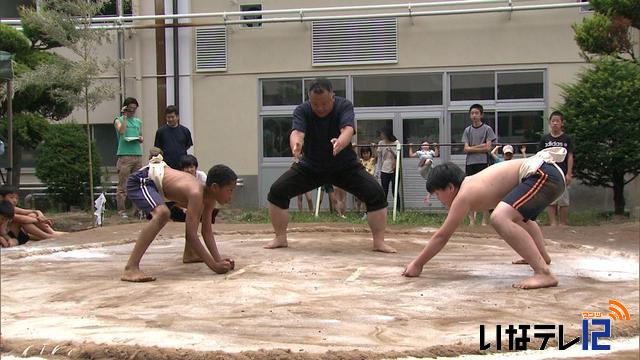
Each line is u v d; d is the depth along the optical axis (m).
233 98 14.09
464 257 6.55
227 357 3.23
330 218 11.21
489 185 5.22
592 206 12.73
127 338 3.63
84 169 13.34
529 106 13.11
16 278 5.59
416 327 3.88
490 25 13.16
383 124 13.66
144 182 5.50
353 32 13.62
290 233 8.85
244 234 8.84
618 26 10.77
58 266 6.23
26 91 11.62
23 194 14.73
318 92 6.32
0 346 3.59
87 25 10.62
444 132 13.43
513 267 5.93
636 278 5.40
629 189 12.48
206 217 5.67
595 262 6.29
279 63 13.91
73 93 10.69
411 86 13.58
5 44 11.73
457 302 4.50
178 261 6.41
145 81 14.22
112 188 14.12
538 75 13.12
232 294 4.73
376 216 6.84
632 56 11.23
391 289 4.93
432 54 13.38
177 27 13.98
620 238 7.95
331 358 3.23
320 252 6.87
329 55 13.73
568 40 12.91
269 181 14.08
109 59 11.24
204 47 14.08
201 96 14.17
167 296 4.72
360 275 5.48
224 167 5.50
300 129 6.46
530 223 5.82
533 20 13.01
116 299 4.68
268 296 4.66
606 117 10.55
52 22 10.30
